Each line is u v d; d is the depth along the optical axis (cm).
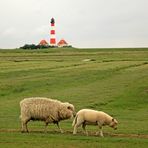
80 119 2497
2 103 4334
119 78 6109
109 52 14888
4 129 2664
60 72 7025
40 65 8606
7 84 5644
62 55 13088
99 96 4662
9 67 8094
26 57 12125
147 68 7375
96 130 2702
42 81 5916
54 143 2109
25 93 5031
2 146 2009
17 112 3719
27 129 2534
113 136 2450
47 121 2533
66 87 5431
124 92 4900
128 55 12306
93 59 10538
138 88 5125
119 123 3061
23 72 7100
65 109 2538
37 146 2023
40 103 2522
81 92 4953
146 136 2478
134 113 3725
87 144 2106
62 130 2678
